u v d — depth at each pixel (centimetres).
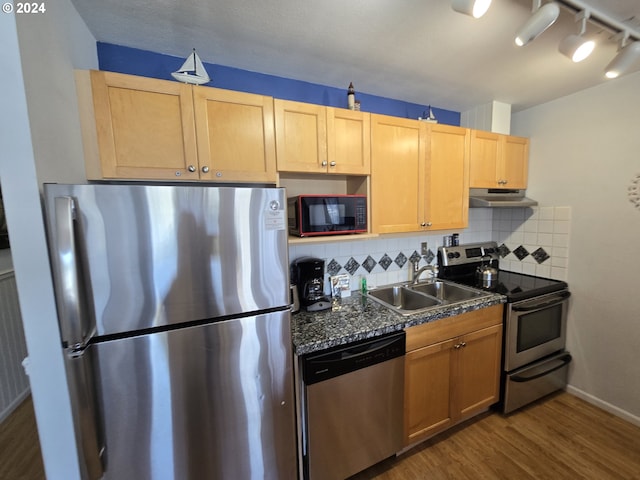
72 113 105
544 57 155
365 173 169
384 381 147
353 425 141
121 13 117
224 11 116
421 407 165
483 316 182
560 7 113
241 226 104
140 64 146
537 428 185
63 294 78
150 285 92
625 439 175
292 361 121
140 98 118
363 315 163
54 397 84
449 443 174
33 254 79
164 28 128
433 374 167
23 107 76
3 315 224
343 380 136
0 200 227
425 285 225
